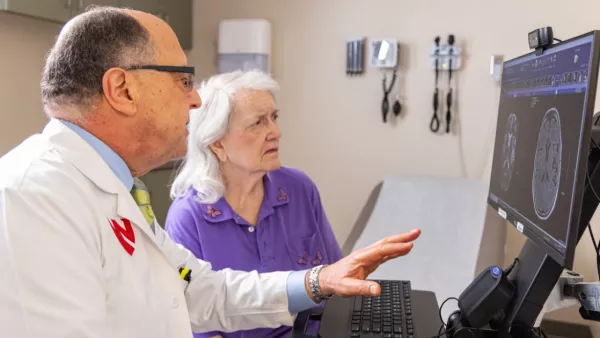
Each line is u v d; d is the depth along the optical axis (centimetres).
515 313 105
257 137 146
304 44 325
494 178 138
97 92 85
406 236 111
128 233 89
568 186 84
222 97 144
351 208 328
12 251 69
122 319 84
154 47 88
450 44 296
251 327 126
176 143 95
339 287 111
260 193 157
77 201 80
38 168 79
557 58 95
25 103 262
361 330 113
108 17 85
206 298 123
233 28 318
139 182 109
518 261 114
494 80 292
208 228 146
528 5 283
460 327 111
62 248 73
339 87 322
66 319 70
